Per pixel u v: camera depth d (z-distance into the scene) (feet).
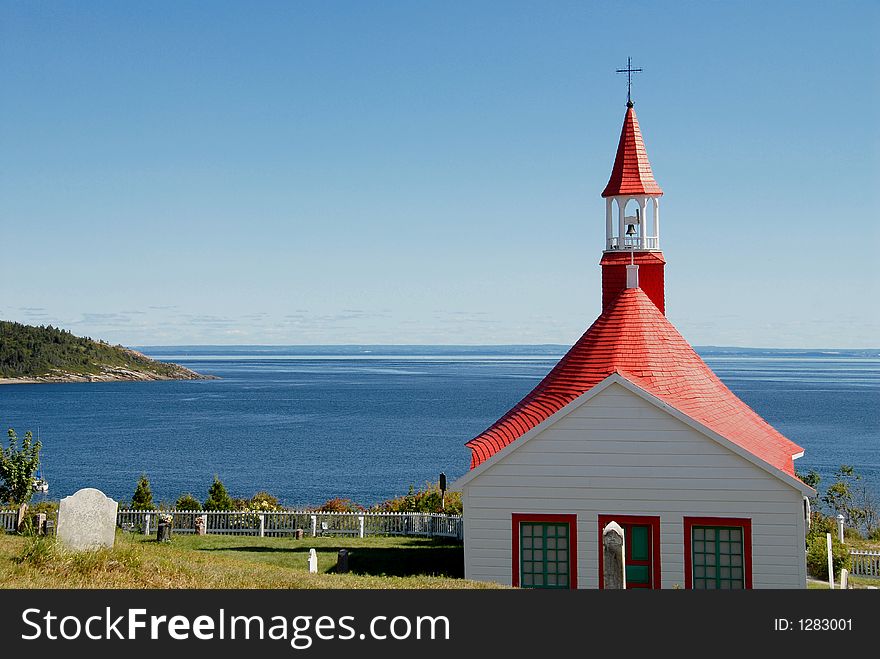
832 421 443.32
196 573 66.03
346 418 481.87
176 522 131.75
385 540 125.18
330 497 233.35
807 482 169.17
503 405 577.02
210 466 293.02
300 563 104.73
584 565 85.30
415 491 240.53
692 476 84.23
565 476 86.12
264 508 144.05
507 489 87.04
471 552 87.30
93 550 65.51
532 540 86.79
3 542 79.46
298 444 358.23
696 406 90.48
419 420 468.75
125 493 236.02
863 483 245.65
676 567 83.87
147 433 402.11
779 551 82.43
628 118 115.65
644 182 112.37
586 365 93.50
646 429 85.10
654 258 111.34
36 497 224.12
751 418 102.32
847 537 140.56
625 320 96.22
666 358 93.97
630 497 85.05
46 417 491.72
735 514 83.41
